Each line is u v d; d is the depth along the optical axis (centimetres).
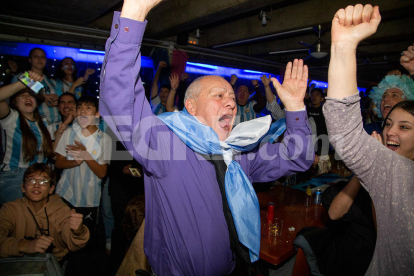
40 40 420
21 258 120
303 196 244
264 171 115
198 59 641
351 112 70
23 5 356
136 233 148
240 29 593
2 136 224
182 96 498
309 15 494
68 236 168
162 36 532
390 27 530
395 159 75
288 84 104
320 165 322
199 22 446
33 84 211
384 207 77
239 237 90
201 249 90
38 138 238
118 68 72
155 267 98
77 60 477
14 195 220
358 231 122
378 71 1062
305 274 164
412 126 85
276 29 542
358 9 65
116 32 71
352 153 75
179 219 90
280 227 182
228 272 100
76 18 407
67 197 226
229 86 101
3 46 395
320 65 911
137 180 238
